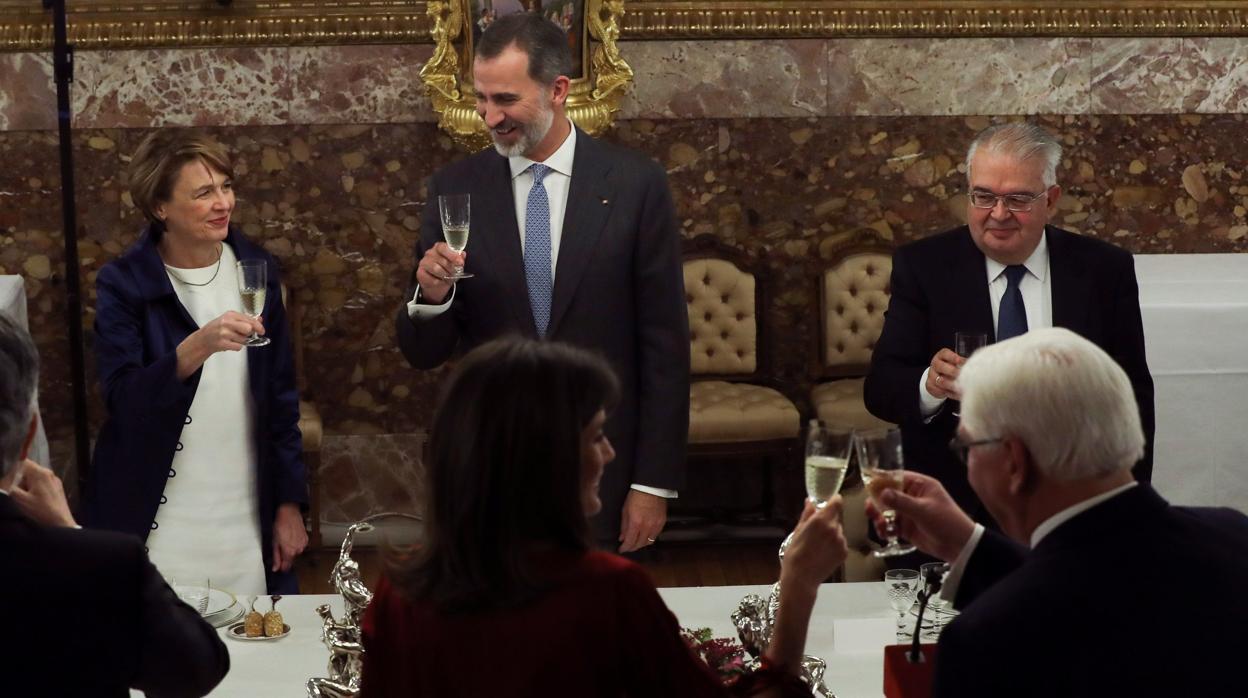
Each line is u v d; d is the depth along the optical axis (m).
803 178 6.31
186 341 3.28
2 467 1.84
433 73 5.89
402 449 6.34
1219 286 5.10
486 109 3.37
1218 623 1.70
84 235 6.09
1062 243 3.44
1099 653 1.69
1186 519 1.82
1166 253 6.48
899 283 3.55
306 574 5.71
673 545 6.04
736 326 6.10
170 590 1.97
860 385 6.04
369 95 6.11
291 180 6.14
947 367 3.06
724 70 6.21
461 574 1.67
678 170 6.28
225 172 3.47
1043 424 1.78
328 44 6.04
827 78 6.24
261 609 2.95
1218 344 4.68
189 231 3.45
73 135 6.02
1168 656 1.68
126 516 3.38
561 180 3.49
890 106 6.27
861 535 4.54
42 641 1.80
